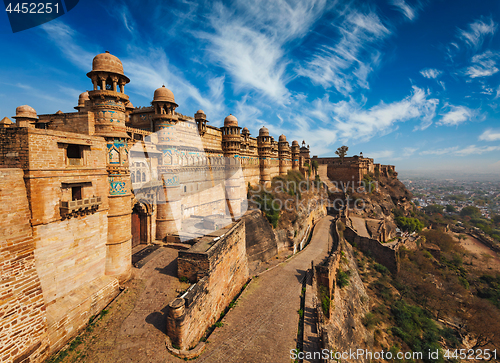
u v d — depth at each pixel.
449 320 40.47
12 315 10.04
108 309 14.99
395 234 71.44
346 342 25.72
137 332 13.32
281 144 64.06
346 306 32.47
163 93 21.88
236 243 24.38
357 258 51.53
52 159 12.53
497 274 60.69
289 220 44.72
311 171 85.19
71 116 16.59
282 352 15.84
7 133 11.54
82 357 11.71
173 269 18.95
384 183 103.00
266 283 27.17
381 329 33.94
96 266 15.54
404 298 43.00
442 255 68.75
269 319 19.67
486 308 40.97
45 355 11.27
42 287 11.91
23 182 11.18
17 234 10.55
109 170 16.58
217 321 18.67
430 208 159.25
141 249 21.39
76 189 14.57
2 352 9.62
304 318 20.03
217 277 19.30
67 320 12.56
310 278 27.59
